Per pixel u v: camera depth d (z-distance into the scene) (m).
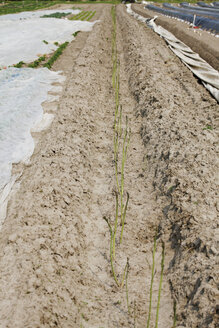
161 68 11.95
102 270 4.39
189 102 9.02
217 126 7.25
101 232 5.06
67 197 5.44
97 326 3.59
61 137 7.18
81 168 6.39
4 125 8.00
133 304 3.84
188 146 6.08
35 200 5.20
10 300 3.58
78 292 4.00
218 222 4.31
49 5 46.88
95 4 46.66
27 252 4.20
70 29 22.62
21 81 11.36
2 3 51.16
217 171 5.41
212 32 18.08
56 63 14.47
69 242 4.59
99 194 5.97
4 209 5.50
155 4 45.00
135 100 9.67
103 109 9.50
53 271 4.04
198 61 12.95
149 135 7.24
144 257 4.52
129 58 13.61
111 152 7.21
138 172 6.41
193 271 3.75
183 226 4.50
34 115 8.91
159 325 3.55
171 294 3.87
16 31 21.59
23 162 6.82
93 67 12.51
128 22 23.14
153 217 5.11
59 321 3.51
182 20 23.80
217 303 3.19
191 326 3.26
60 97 10.24
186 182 5.18
